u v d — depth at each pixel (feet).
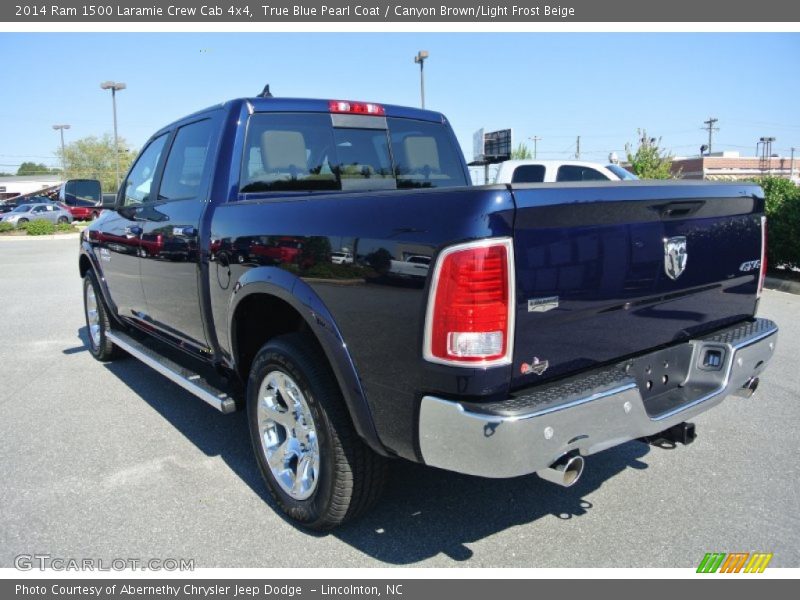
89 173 271.90
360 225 8.45
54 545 9.77
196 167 12.94
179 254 12.59
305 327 10.36
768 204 37.45
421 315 7.59
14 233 100.73
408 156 14.58
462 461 7.45
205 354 12.73
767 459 12.55
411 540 9.86
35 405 16.03
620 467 12.29
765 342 10.68
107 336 18.43
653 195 8.71
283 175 12.51
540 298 7.63
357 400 8.58
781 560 9.22
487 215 7.13
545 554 9.45
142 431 14.25
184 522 10.39
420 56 68.28
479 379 7.31
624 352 9.09
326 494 9.37
